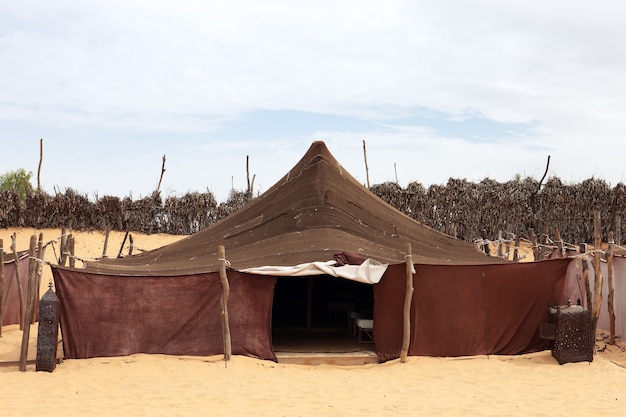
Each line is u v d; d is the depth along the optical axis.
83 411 10.59
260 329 14.43
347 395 11.78
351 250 15.83
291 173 19.08
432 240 18.94
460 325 14.77
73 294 13.76
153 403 11.09
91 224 30.09
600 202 28.84
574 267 17.19
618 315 17.14
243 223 18.44
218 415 10.44
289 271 14.29
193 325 14.16
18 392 11.68
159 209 31.11
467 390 12.27
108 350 13.89
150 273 15.10
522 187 29.97
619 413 10.76
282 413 10.60
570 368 13.85
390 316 14.77
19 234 28.61
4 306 17.86
